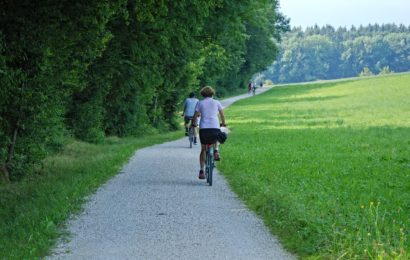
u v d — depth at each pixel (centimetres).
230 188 1934
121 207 1596
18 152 2227
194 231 1306
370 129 4875
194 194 1809
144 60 3903
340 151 3111
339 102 10125
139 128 4856
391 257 992
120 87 4066
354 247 1046
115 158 2775
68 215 1477
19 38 1870
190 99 3734
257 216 1467
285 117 7100
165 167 2531
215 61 8700
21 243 1183
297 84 18812
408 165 2486
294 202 1488
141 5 2397
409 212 1487
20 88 1998
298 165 2472
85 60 2725
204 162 2055
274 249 1151
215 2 3316
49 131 2352
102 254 1124
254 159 2702
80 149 3297
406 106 8481
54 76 2309
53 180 2089
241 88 17238
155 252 1132
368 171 2309
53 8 1852
